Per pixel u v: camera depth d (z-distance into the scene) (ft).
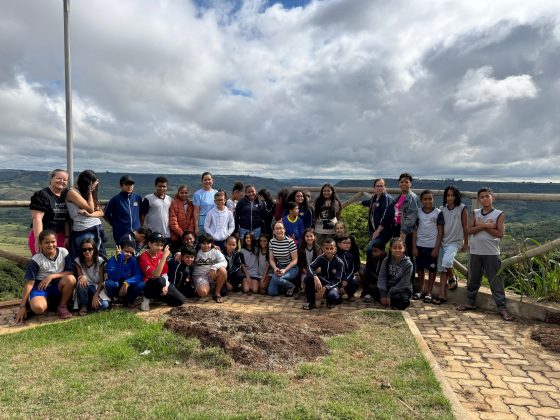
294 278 21.54
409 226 20.15
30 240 17.88
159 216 21.65
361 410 9.21
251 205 24.30
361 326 15.75
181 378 10.74
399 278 18.89
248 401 9.47
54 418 8.75
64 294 17.16
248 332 13.24
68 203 18.12
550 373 12.18
